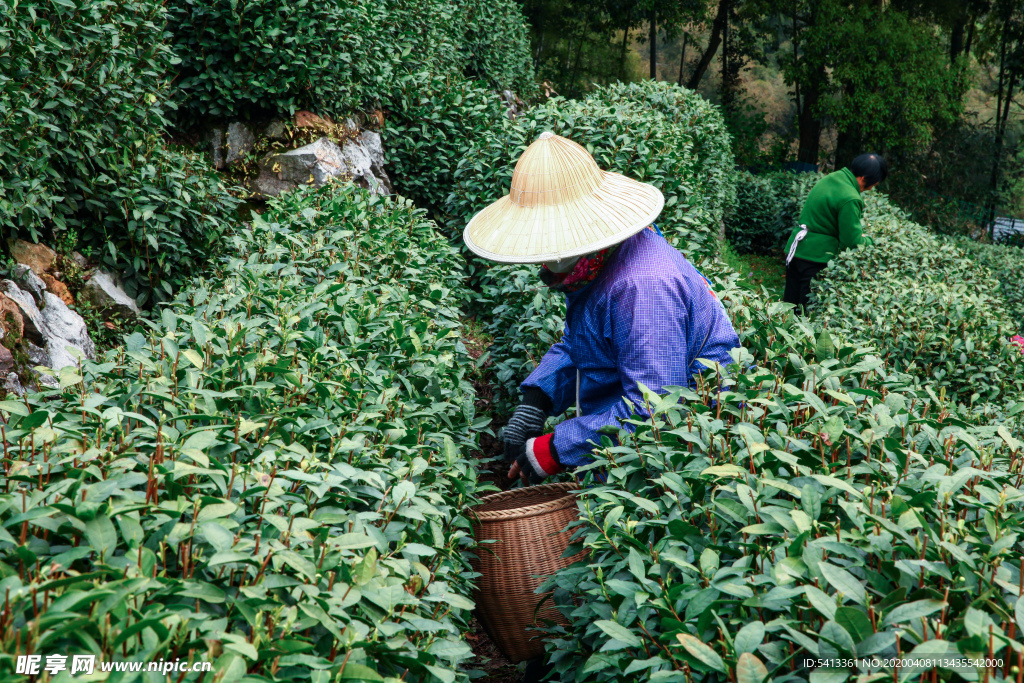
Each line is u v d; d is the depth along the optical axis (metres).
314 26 6.04
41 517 1.28
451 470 2.09
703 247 5.13
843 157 21.16
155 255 4.41
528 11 21.98
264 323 2.56
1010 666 1.24
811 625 1.35
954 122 20.56
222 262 4.25
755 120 23.34
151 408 1.89
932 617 1.34
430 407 2.35
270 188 6.02
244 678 1.10
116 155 4.19
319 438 1.91
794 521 1.47
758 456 1.75
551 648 2.00
